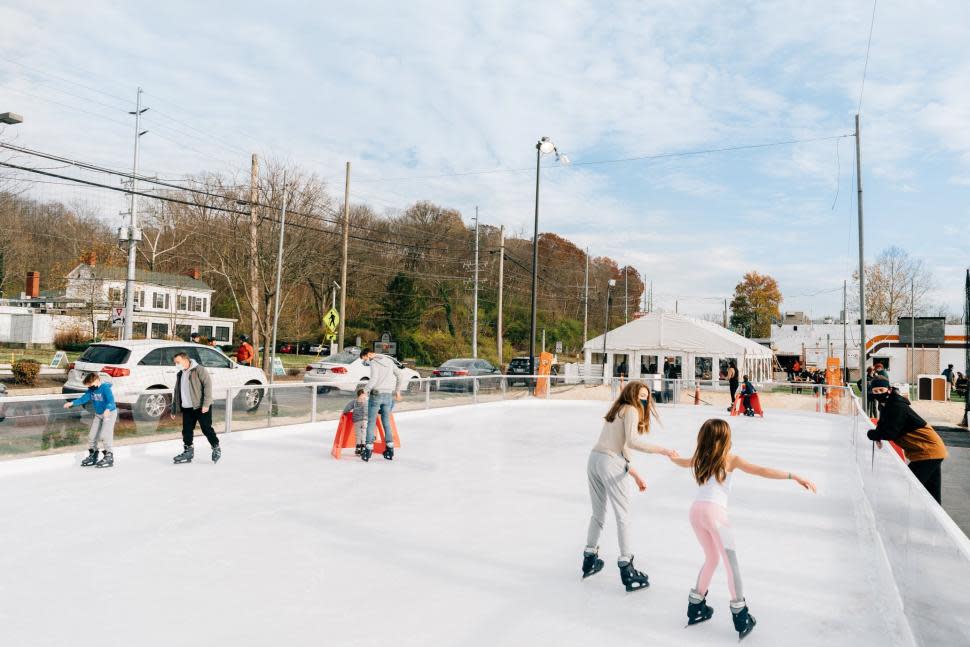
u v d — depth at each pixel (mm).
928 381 36656
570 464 10234
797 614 4387
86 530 6215
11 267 53312
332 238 53812
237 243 37531
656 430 15672
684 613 4395
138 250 50750
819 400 21281
